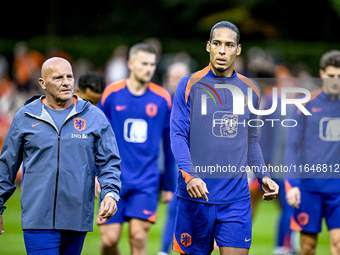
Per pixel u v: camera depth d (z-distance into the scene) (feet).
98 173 35.91
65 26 185.47
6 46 153.99
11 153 35.17
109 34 183.93
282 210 57.57
